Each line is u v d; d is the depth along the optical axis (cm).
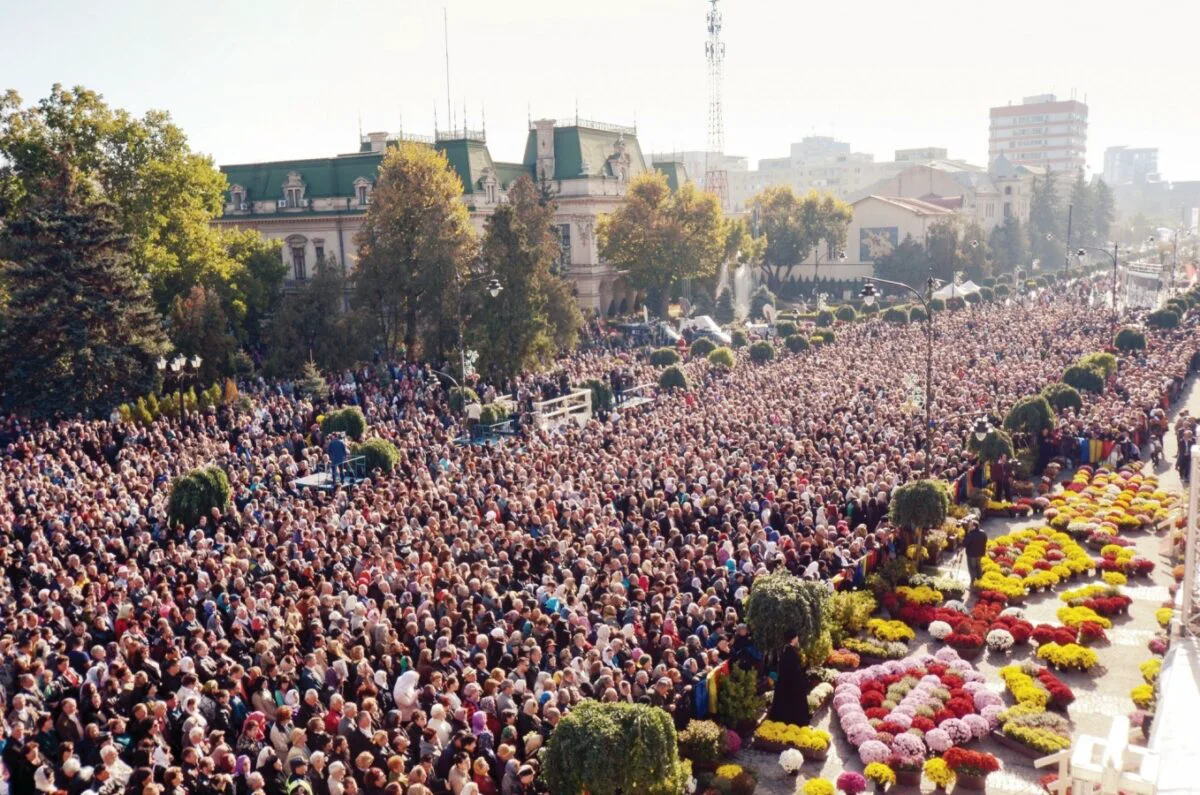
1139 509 3419
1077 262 16425
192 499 2880
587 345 7281
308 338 5891
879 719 2044
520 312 5781
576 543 2575
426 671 1842
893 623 2508
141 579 2194
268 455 3675
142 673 1689
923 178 16100
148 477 3291
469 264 6122
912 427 3962
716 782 1820
